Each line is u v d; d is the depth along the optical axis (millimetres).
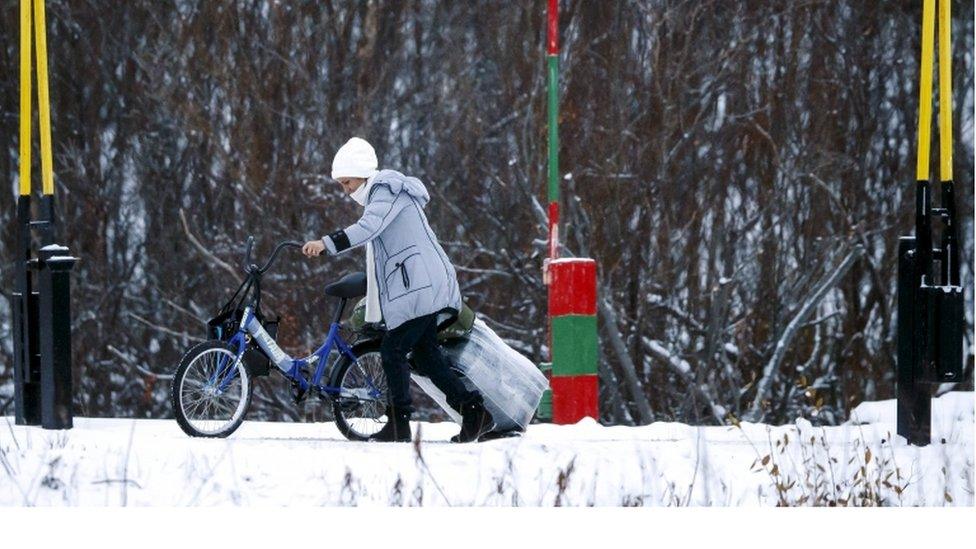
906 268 29422
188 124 62750
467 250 60094
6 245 64250
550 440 27500
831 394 60250
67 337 30016
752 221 60188
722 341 58094
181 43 63969
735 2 61969
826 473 25953
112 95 64750
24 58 31500
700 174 60438
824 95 61688
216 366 28781
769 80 61750
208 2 63781
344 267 60656
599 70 61000
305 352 59969
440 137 61625
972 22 61562
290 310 60250
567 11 61219
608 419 58500
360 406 29500
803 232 60469
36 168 64625
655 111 60531
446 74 62312
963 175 61750
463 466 24688
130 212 64375
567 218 58875
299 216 61781
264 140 62875
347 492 22875
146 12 64438
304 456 24750
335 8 63562
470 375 28844
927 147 29250
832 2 62250
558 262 33875
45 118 30609
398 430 28172
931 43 29391
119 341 63719
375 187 27922
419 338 27984
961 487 25391
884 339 60656
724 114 61156
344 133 62594
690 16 61438
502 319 59344
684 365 58156
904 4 62594
